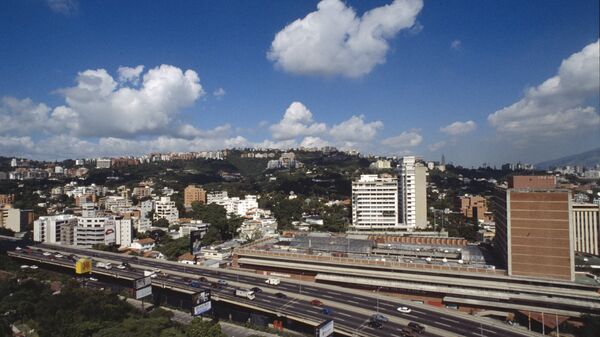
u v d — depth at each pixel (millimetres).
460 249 162750
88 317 115000
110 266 168500
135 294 128250
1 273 178125
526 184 135250
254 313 123188
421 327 98312
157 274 154625
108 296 130500
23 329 121875
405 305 116312
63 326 109188
